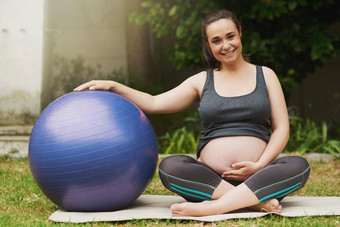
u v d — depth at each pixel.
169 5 7.07
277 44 6.68
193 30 6.61
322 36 6.58
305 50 6.78
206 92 3.34
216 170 3.21
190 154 6.04
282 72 6.98
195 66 7.21
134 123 3.08
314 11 6.88
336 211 3.07
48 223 2.92
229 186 3.08
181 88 3.48
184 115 7.34
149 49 7.98
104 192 3.01
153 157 3.19
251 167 3.08
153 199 3.63
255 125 3.23
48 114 3.07
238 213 2.99
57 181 2.98
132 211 3.15
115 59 8.06
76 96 3.13
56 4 7.83
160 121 7.03
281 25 6.68
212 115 3.24
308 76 9.05
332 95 8.95
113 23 8.04
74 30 7.93
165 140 6.91
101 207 3.11
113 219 2.94
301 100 9.10
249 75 3.32
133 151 3.01
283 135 3.24
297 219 2.89
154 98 3.48
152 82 7.66
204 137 3.29
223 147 3.19
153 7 7.07
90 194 3.01
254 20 6.76
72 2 7.89
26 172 4.85
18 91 6.08
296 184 3.05
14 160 5.73
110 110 3.03
